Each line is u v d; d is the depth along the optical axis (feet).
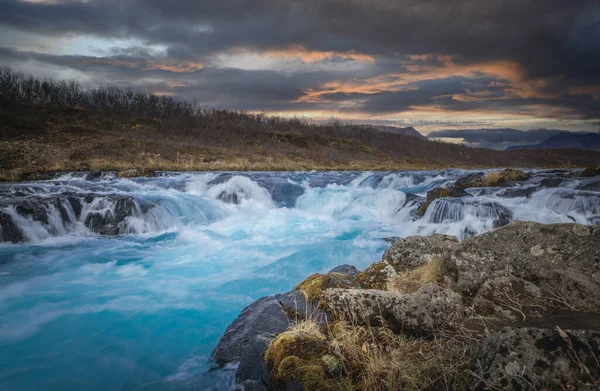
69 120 150.41
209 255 30.66
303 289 16.65
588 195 35.37
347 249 27.99
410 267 18.57
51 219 37.06
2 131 106.42
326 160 155.63
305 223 42.65
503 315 13.03
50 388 13.84
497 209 33.60
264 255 29.68
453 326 12.62
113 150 103.35
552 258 15.02
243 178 60.34
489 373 8.74
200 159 111.14
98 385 13.98
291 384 10.47
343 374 10.71
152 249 33.12
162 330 17.87
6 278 25.41
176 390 13.12
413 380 9.69
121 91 214.28
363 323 13.09
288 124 263.08
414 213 40.88
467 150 329.52
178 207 44.19
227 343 14.46
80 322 18.83
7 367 15.08
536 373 8.35
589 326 11.68
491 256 15.94
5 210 35.17
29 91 190.39
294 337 11.94
